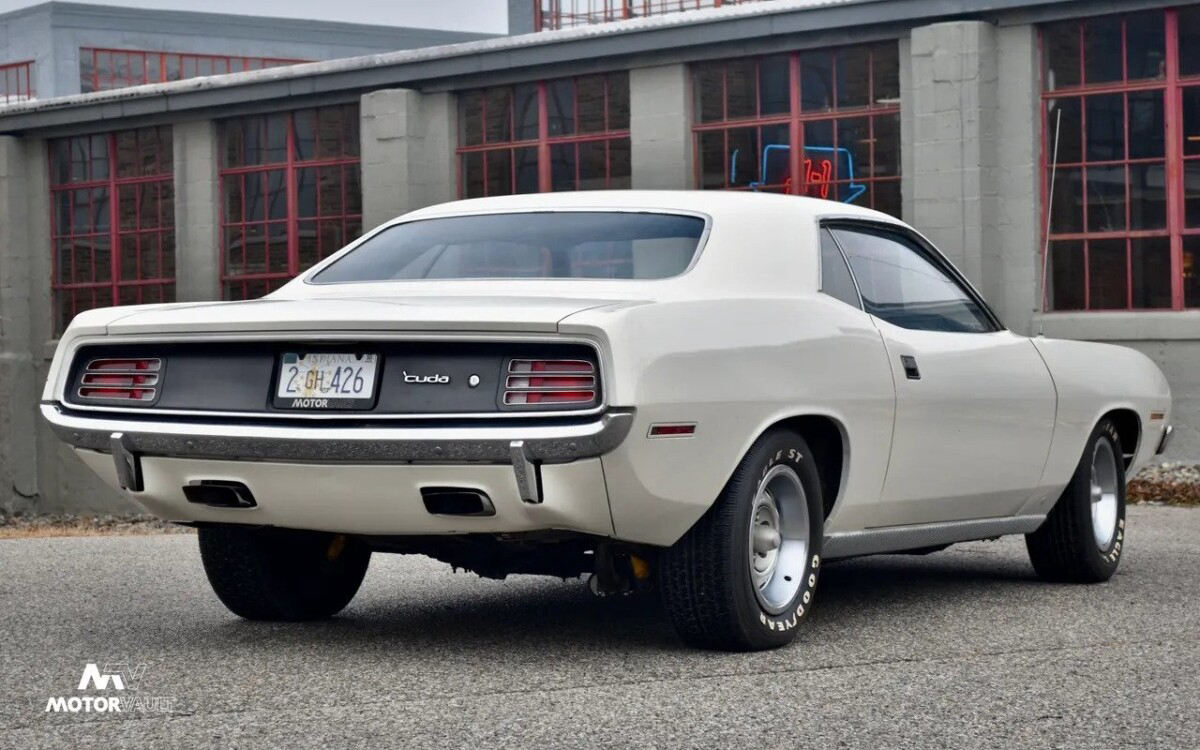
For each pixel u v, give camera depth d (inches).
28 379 731.4
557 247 189.6
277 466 165.5
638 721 142.4
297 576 202.2
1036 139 510.9
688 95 570.3
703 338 166.1
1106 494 251.8
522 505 158.9
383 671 167.6
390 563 272.8
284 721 143.2
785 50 546.0
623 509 161.0
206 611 214.5
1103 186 505.7
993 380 215.6
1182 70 494.3
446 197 619.8
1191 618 207.3
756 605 176.2
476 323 156.9
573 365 156.6
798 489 182.5
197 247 688.4
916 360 199.6
